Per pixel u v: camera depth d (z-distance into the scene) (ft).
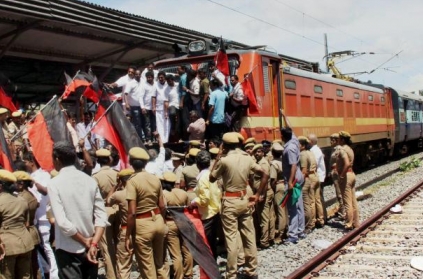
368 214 39.99
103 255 24.29
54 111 24.30
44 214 23.98
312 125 47.96
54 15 40.06
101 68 57.47
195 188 27.37
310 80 48.44
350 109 61.46
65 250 17.03
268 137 38.11
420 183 52.80
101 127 25.90
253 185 29.43
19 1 37.14
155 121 35.65
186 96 36.47
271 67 39.22
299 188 31.55
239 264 26.71
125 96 34.76
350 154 34.14
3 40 43.27
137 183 20.34
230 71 37.17
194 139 33.19
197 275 26.40
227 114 34.88
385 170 71.10
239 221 24.63
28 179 21.80
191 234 22.79
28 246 19.94
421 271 25.14
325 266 26.05
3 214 19.56
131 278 25.88
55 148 17.48
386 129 79.61
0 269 19.36
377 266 26.11
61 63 51.96
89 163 24.75
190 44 39.70
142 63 59.93
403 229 34.22
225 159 23.97
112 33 46.55
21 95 52.70
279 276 25.12
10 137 29.40
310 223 34.30
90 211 17.38
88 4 43.19
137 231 20.42
